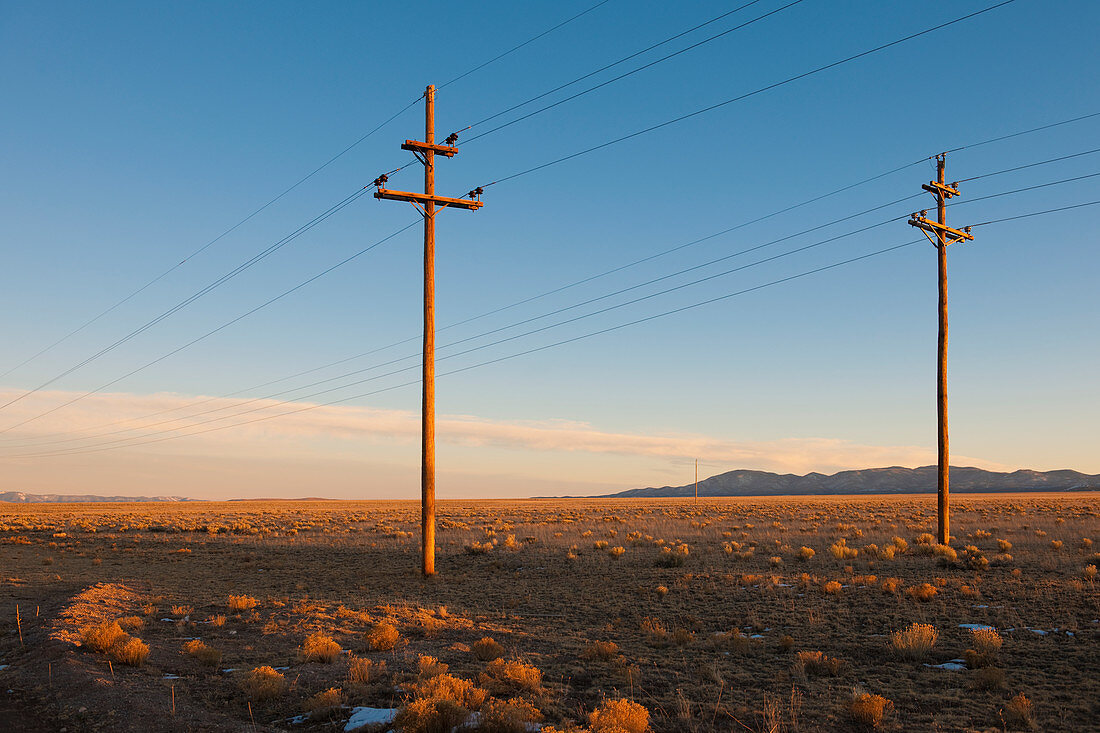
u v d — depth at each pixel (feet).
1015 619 58.29
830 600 69.41
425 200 101.24
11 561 124.06
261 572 106.22
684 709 36.60
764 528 160.97
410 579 96.27
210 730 34.32
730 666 47.21
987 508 248.32
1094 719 35.01
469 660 49.34
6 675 46.42
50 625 58.85
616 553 111.45
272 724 35.86
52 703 39.50
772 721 34.35
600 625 63.72
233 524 213.66
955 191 106.73
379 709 36.65
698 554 108.37
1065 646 50.16
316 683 43.04
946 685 41.98
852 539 125.49
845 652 51.08
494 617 68.23
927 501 421.18
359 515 284.82
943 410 103.76
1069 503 293.64
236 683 43.68
